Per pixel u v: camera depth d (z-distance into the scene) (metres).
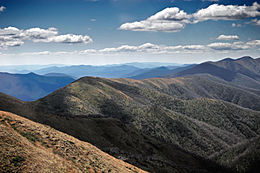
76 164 27.47
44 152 25.50
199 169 104.50
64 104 156.00
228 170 134.12
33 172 19.92
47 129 34.94
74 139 39.06
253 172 139.12
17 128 28.89
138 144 97.19
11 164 19.45
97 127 92.81
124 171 35.75
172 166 84.69
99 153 39.47
